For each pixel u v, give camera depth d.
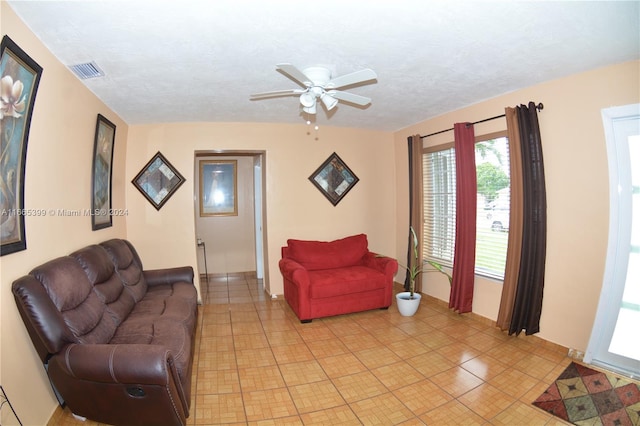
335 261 4.04
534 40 2.04
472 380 2.42
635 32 1.94
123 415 1.79
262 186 4.64
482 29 1.90
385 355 2.82
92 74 2.40
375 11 1.69
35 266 1.94
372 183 4.75
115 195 3.53
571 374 2.47
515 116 2.93
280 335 3.25
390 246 4.89
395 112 3.77
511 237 3.00
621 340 2.48
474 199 3.39
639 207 2.36
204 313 3.87
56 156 2.20
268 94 2.33
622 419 2.00
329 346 3.00
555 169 2.76
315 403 2.18
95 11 1.62
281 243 4.38
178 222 4.06
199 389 2.34
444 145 3.86
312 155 4.43
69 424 1.94
